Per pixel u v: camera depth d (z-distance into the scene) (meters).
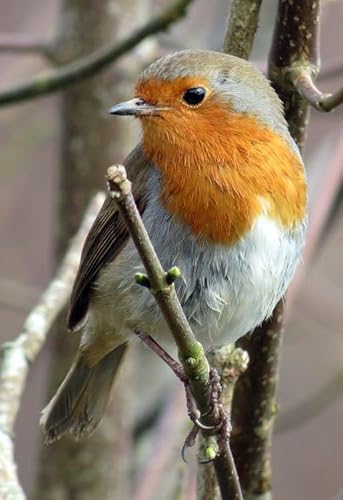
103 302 10.18
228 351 9.39
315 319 16.45
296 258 9.70
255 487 9.68
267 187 9.30
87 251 10.25
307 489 16.86
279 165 9.34
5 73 15.79
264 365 9.61
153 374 14.12
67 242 13.49
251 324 9.64
